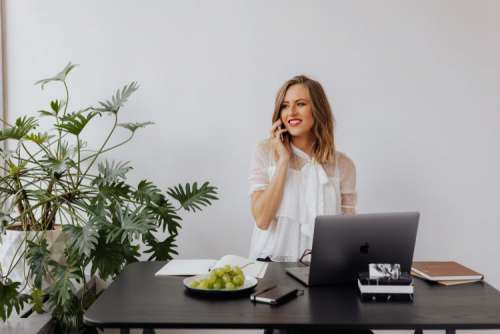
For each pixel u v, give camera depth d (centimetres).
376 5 344
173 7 344
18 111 348
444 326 170
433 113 348
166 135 348
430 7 345
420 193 351
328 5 344
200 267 238
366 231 210
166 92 346
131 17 344
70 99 347
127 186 299
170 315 177
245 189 349
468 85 347
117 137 348
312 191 296
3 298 245
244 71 345
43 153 346
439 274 221
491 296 201
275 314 179
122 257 277
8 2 345
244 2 343
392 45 345
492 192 352
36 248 264
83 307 292
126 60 345
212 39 344
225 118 347
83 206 281
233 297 198
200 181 349
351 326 170
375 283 196
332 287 212
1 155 287
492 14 345
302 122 296
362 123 348
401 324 170
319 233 205
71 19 345
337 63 345
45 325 263
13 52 346
